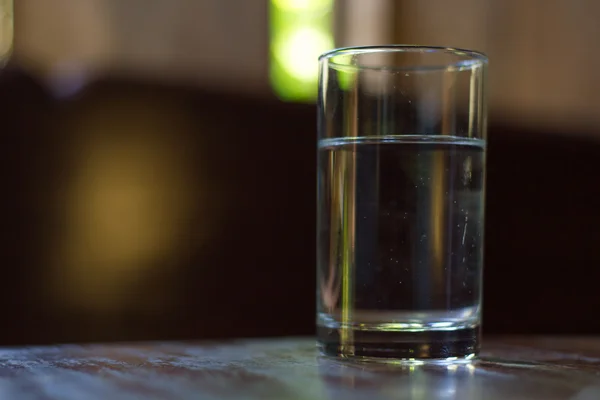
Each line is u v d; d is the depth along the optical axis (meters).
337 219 0.46
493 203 1.20
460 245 0.45
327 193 0.46
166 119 1.05
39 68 1.08
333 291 0.46
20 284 1.00
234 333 1.06
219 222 1.06
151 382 0.41
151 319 1.04
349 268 0.45
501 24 1.54
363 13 1.49
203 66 1.30
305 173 1.09
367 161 0.45
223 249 1.06
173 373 0.43
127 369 0.43
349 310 0.45
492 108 1.45
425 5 1.52
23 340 0.99
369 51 0.45
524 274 1.20
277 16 1.39
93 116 1.02
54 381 0.41
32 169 1.00
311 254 1.09
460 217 0.45
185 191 1.05
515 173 1.22
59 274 1.01
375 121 0.45
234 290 1.07
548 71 1.55
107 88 1.03
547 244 1.22
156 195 1.04
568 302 1.21
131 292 1.03
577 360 0.46
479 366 0.44
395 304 0.45
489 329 1.18
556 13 1.55
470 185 0.46
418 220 0.45
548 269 1.21
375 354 0.45
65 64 1.11
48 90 1.02
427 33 1.52
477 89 0.46
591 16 1.54
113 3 1.24
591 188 1.25
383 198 0.45
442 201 0.45
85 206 1.02
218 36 1.33
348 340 0.45
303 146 1.09
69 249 1.01
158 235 1.04
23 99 1.00
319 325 0.47
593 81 1.55
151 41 1.28
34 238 1.00
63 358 0.46
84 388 0.40
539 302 1.20
